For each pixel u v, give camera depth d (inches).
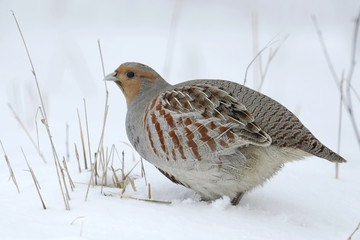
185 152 303.1
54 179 344.5
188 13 1144.2
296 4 1034.1
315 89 696.4
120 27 1055.0
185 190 348.5
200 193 329.1
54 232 250.4
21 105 593.3
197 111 300.5
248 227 281.4
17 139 482.0
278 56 825.5
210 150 299.3
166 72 625.9
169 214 288.2
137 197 327.9
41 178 346.9
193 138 299.7
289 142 296.5
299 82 723.4
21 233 245.4
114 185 347.6
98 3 1147.9
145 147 328.8
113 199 310.5
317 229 294.7
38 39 960.9
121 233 255.8
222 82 329.7
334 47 880.9
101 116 577.6
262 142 290.0
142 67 358.6
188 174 311.1
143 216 281.7
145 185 350.3
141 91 356.2
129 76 358.6
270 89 681.6
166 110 308.3
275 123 299.7
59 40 940.6
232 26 1056.8
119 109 612.1
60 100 640.4
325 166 418.0
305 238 274.7
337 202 343.9
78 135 494.0
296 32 949.2
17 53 876.0
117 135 494.3
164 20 1104.2
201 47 891.4
